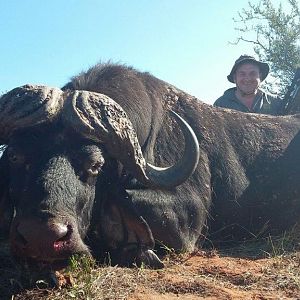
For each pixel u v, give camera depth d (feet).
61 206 3.85
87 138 4.39
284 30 14.65
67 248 3.81
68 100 4.45
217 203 6.03
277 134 6.70
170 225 5.27
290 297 3.77
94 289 3.72
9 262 4.51
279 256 5.07
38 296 3.71
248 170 6.32
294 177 6.49
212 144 6.13
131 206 4.69
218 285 4.02
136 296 3.65
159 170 4.66
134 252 4.61
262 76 9.44
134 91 5.39
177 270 4.47
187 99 6.33
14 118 4.33
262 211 6.28
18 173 4.25
